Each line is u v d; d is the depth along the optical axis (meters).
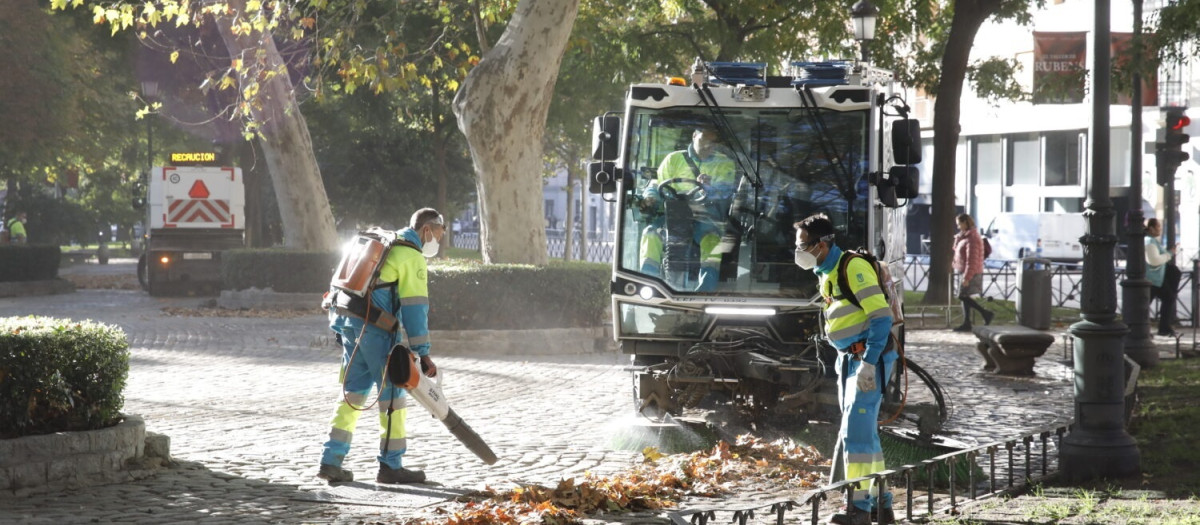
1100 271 8.95
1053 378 15.92
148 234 33.19
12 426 8.17
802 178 10.98
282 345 19.30
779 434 10.78
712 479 8.89
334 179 43.88
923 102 56.25
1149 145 44.78
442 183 40.03
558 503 7.85
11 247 32.03
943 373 16.55
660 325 11.29
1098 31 9.03
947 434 10.88
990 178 54.25
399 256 8.64
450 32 31.58
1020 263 21.89
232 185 31.77
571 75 32.81
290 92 27.97
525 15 20.50
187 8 20.36
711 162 11.09
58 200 57.78
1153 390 14.13
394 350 8.44
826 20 29.11
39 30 34.19
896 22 29.89
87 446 8.36
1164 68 19.05
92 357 8.53
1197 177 41.41
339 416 8.74
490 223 20.91
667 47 31.25
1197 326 22.84
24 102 33.91
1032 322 21.64
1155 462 9.43
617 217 11.22
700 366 11.02
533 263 20.97
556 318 19.05
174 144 45.16
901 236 15.41
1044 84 27.73
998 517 7.60
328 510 7.77
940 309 26.12
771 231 11.00
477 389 14.36
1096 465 8.89
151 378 15.04
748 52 29.88
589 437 10.88
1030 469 9.54
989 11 27.00
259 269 26.94
